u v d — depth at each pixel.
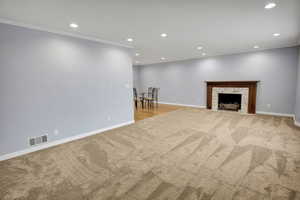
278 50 4.93
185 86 7.39
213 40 3.85
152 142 3.12
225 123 4.36
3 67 2.49
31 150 2.81
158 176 2.00
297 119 4.07
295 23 2.75
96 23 2.68
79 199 1.63
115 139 3.33
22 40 2.64
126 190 1.75
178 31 3.14
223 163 2.27
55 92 3.08
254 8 2.17
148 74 9.02
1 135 2.52
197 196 1.63
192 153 2.61
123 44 4.17
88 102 3.61
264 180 1.87
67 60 3.21
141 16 2.41
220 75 6.22
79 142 3.22
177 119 4.93
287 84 4.90
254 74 5.43
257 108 5.50
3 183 1.91
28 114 2.77
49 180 1.96
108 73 3.96
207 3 2.02
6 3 1.94
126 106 4.46
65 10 2.17
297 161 2.28
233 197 1.61
